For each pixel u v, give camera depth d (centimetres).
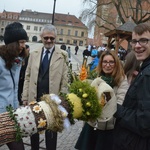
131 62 374
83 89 214
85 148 357
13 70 332
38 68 430
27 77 449
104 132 345
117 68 356
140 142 231
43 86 425
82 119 214
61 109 191
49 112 186
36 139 442
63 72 428
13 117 183
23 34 325
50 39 426
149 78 222
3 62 321
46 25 434
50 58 431
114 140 251
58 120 186
